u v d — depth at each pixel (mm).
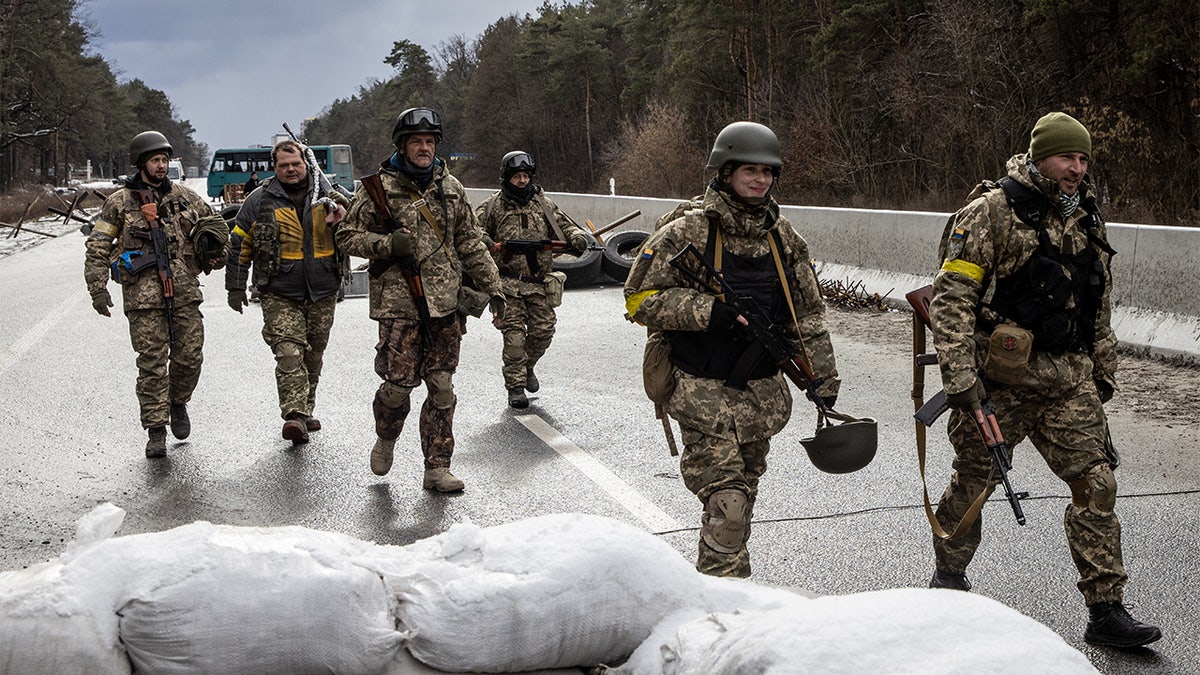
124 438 7484
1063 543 5102
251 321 12570
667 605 2512
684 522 5562
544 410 8094
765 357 3992
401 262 6016
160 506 6000
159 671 2293
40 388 9078
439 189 6059
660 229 4113
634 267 4059
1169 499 5707
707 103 45125
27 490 6277
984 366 3947
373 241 5953
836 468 4027
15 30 66250
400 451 7090
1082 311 3975
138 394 6988
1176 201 21766
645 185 43656
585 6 75375
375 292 6086
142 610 2289
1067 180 3914
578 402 8336
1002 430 4082
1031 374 3953
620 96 65375
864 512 5625
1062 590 4562
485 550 2574
